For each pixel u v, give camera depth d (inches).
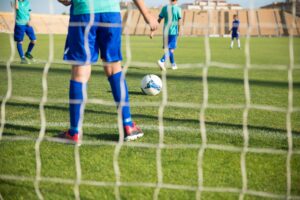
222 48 650.8
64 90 204.1
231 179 88.0
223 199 78.0
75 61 105.0
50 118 142.8
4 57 395.2
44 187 83.6
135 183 84.6
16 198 79.2
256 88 217.5
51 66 313.4
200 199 77.7
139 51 539.8
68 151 105.4
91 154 103.0
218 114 150.3
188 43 856.3
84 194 80.1
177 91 203.5
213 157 101.4
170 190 81.7
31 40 331.9
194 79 248.5
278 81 245.4
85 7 104.4
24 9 317.7
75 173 90.7
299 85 230.1
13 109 157.5
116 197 78.3
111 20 107.7
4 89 205.8
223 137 119.3
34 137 118.4
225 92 202.2
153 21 108.1
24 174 90.5
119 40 111.7
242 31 1251.2
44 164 96.3
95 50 110.6
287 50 582.6
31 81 233.3
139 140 115.0
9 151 105.5
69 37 107.7
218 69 307.9
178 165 95.6
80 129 111.1
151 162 97.4
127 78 249.1
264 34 1289.4
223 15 1428.4
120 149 106.8
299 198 78.3
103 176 88.9
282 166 96.1
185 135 120.7
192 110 156.6
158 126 131.0
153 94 189.6
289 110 90.0
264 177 89.4
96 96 187.2
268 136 121.1
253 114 151.2
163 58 287.4
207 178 88.3
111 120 138.8
